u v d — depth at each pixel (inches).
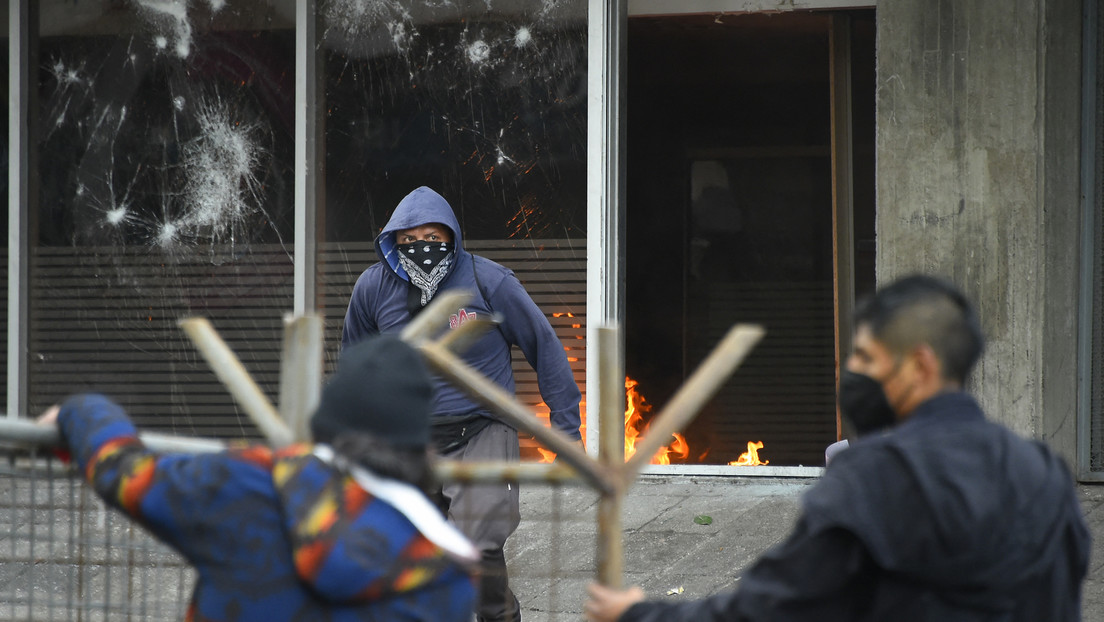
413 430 237.6
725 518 781.9
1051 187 847.7
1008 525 231.9
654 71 1138.0
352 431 233.9
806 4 939.3
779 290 1154.7
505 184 896.9
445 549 236.4
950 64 822.5
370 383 235.6
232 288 930.7
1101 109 841.5
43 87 940.6
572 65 886.4
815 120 1141.1
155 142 933.8
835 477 243.3
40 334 946.7
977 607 231.9
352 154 914.7
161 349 938.7
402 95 908.0
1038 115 816.9
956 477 233.0
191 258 933.8
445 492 523.5
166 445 295.9
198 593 236.4
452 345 313.7
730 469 887.7
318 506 226.1
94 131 938.1
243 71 922.1
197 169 930.1
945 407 247.9
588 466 279.1
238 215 927.0
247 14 919.7
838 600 240.1
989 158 821.2
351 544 224.1
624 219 911.0
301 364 273.7
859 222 986.1
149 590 375.6
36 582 369.4
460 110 901.8
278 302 926.4
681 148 1167.0
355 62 912.9
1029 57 814.5
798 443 1103.0
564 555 698.2
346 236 917.2
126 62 934.4
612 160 888.9
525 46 892.0
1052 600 242.4
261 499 232.7
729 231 1167.0
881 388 255.8
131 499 239.0
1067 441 850.8
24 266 941.8
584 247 888.3
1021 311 821.2
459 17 898.7
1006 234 821.2
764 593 244.7
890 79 829.8
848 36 974.4
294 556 225.5
